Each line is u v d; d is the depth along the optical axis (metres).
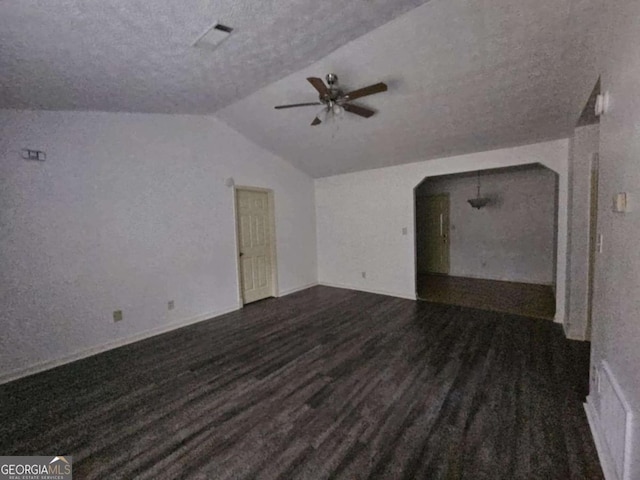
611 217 1.54
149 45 2.02
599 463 1.55
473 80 2.65
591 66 2.12
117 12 1.63
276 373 2.60
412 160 4.64
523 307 4.15
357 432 1.84
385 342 3.16
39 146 2.77
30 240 2.74
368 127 3.77
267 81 2.96
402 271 4.97
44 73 2.13
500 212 5.84
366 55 2.49
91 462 1.68
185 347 3.22
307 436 1.82
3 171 2.59
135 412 2.12
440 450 1.67
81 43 1.85
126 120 3.35
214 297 4.25
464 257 6.35
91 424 2.01
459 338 3.19
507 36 2.13
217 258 4.29
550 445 1.69
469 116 3.20
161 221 3.68
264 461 1.64
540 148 3.66
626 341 1.33
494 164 4.02
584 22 1.84
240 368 2.71
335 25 2.11
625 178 1.36
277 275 5.26
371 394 2.23
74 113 2.97
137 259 3.47
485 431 1.81
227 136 4.38
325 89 2.50
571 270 3.06
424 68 2.59
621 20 1.41
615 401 1.43
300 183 5.68
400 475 1.52
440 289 5.34
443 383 2.34
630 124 1.30
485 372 2.48
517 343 3.02
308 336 3.40
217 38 2.06
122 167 3.33
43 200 2.81
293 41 2.25
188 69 2.47
